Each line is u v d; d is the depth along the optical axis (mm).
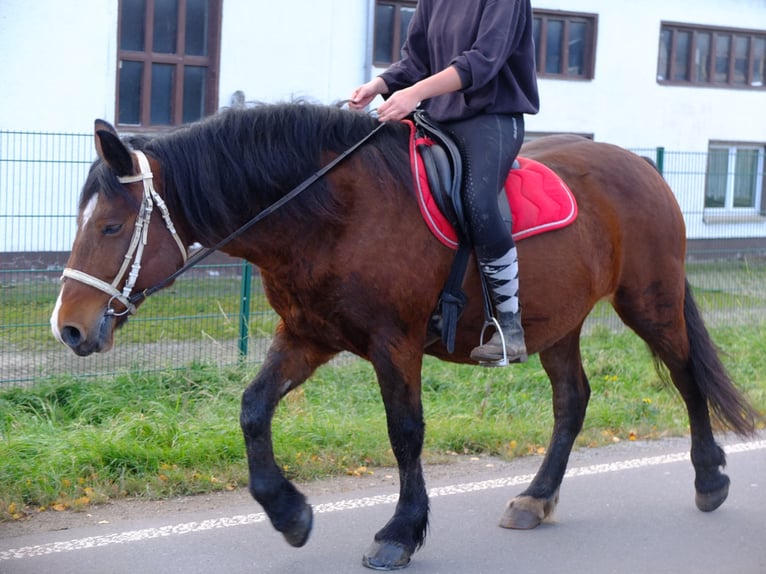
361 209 3877
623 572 4145
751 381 7676
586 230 4508
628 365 7809
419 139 4125
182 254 3801
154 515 4688
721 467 5160
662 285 4836
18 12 10391
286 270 3910
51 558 4133
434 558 4281
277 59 11992
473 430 6016
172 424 5617
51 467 4953
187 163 3746
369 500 4965
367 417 6203
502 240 4004
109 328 3604
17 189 9234
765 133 16516
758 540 4543
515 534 4578
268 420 4086
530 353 4535
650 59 15023
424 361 7625
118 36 11250
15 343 7219
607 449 6016
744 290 10344
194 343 7625
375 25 12883
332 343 4023
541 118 14242
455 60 3980
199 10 11789
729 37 15984
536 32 14133
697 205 11898
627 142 15055
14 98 10492
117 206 3588
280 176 3840
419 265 3938
